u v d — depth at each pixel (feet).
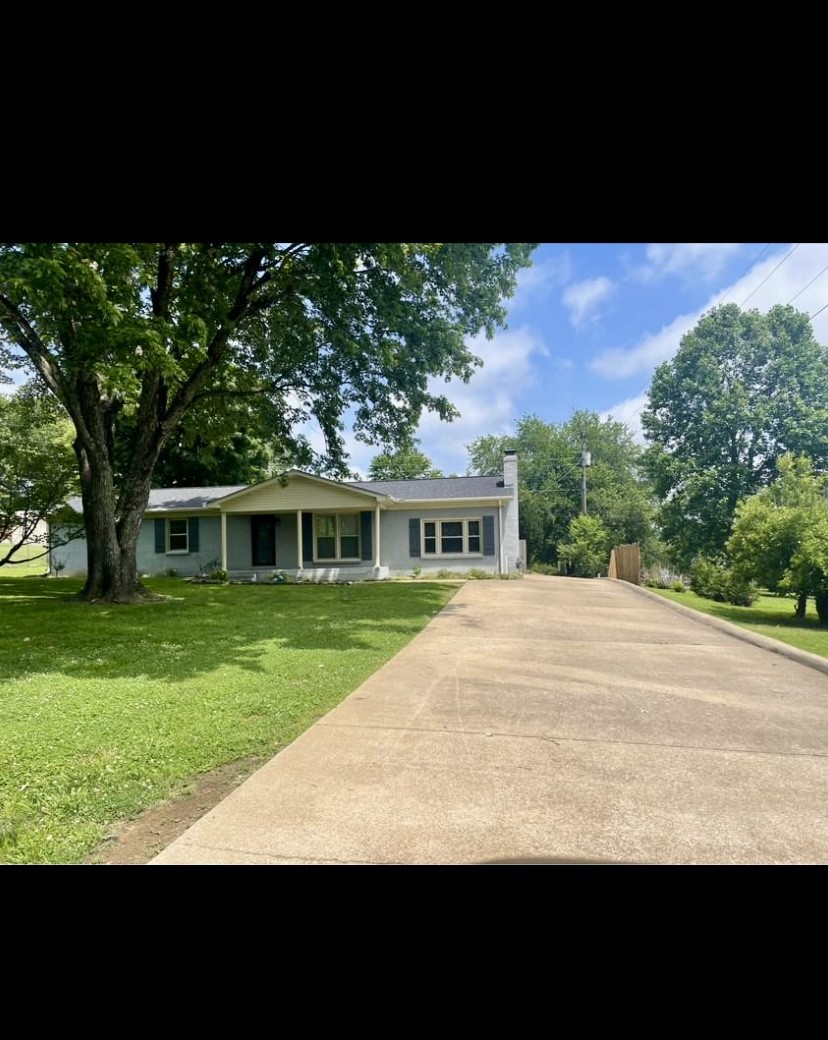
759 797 8.91
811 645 22.76
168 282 33.35
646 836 7.75
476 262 37.24
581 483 110.22
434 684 15.56
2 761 10.12
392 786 9.20
